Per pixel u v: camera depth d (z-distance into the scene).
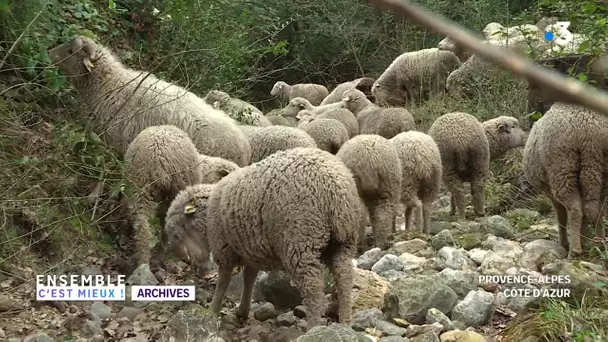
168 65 11.65
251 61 17.50
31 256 6.86
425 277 6.27
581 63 9.91
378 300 6.19
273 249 5.30
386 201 8.30
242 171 5.57
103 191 7.89
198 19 12.10
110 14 11.51
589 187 7.19
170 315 6.21
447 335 5.34
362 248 8.54
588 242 7.60
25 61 8.46
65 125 8.13
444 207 11.25
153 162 7.17
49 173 7.69
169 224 6.50
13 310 6.09
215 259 5.80
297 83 22.91
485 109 13.58
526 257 7.37
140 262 7.11
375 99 18.11
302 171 5.16
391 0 0.77
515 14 18.41
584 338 4.91
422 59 17.08
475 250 7.78
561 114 7.28
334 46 22.19
